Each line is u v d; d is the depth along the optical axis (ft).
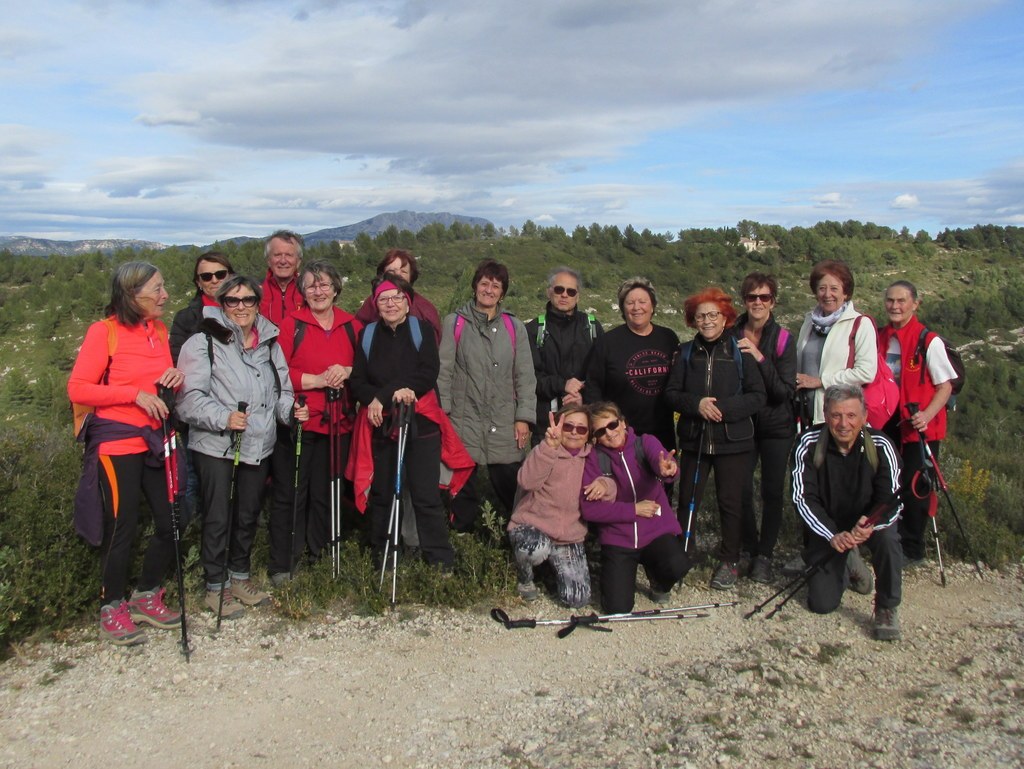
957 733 11.48
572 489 16.06
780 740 11.22
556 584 17.22
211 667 13.33
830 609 16.17
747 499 17.71
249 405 14.85
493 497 21.70
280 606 15.51
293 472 16.34
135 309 13.65
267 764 10.68
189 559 15.66
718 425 16.81
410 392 15.87
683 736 11.21
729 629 15.40
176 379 13.93
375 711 12.14
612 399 17.99
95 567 15.01
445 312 27.61
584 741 11.21
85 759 10.67
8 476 16.49
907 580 18.22
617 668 13.78
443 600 16.08
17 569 13.93
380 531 16.84
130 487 13.69
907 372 18.44
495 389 17.93
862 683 13.23
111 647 13.85
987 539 19.63
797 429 18.30
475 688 12.94
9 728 11.35
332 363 16.56
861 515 15.55
